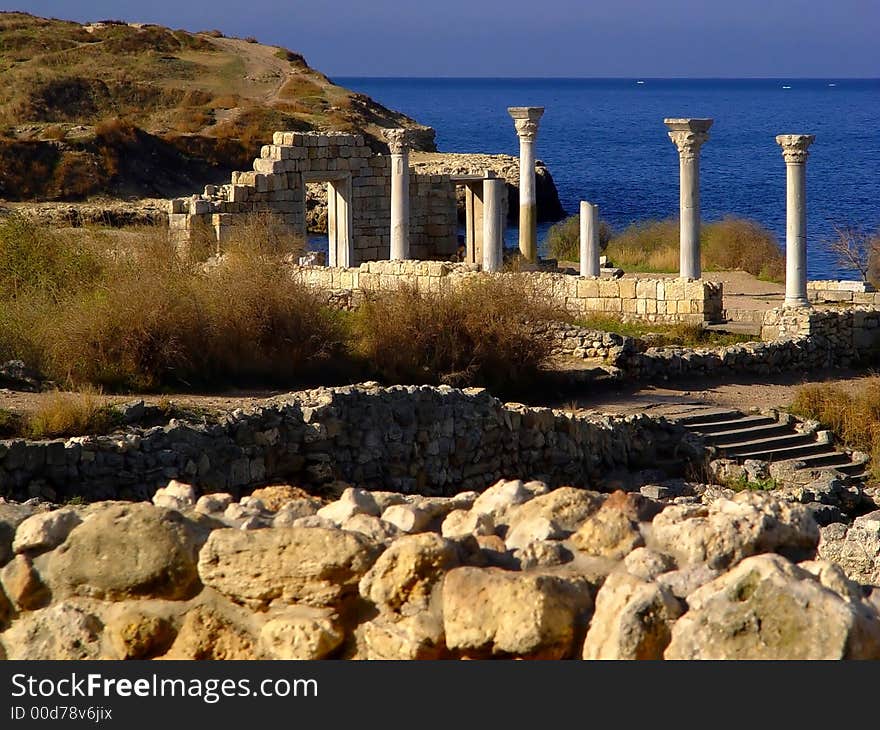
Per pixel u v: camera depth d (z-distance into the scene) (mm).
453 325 32156
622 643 7352
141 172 89562
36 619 8859
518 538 8555
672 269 55969
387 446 24312
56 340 27391
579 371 33375
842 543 17922
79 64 122625
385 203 56250
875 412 30781
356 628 8203
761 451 28938
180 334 28266
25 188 83500
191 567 8641
